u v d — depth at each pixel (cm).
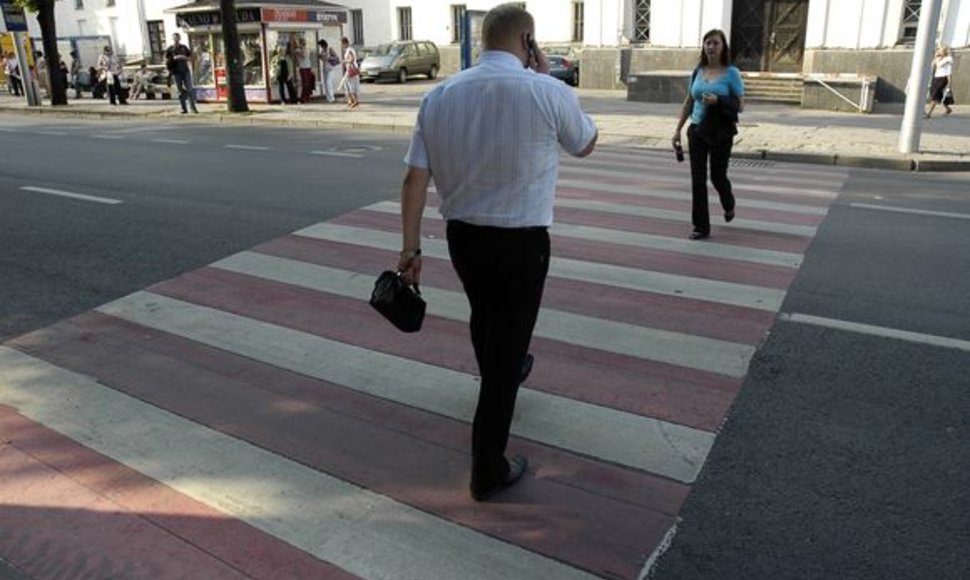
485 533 320
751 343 497
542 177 308
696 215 732
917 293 587
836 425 397
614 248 710
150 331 536
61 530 328
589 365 468
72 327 546
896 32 2302
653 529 321
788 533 317
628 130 1592
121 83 2525
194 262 693
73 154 1376
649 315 546
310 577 296
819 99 2022
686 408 415
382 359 481
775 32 2553
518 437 388
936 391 432
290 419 413
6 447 392
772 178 1091
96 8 4472
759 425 398
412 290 335
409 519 330
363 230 789
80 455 384
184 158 1298
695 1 2569
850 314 545
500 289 315
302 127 1788
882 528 320
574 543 313
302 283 630
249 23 2236
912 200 932
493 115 298
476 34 1814
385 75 3328
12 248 746
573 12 3325
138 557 310
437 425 404
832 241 734
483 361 332
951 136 1467
